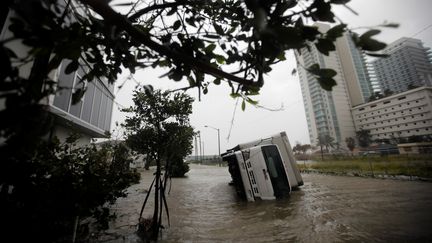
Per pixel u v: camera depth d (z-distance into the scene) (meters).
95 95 10.56
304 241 4.68
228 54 1.51
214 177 22.12
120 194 4.73
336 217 6.14
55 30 1.01
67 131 8.50
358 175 15.54
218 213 7.40
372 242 4.41
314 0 1.06
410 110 73.75
